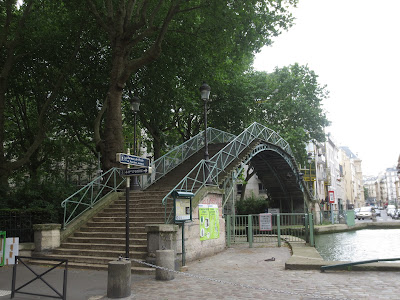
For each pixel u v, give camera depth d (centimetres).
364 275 816
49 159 3005
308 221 1552
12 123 2562
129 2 1627
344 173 10112
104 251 1041
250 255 1241
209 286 740
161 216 1211
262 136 2327
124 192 1487
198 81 2228
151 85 2189
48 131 2422
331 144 7581
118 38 1625
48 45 1970
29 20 1853
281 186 3134
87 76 2191
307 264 917
